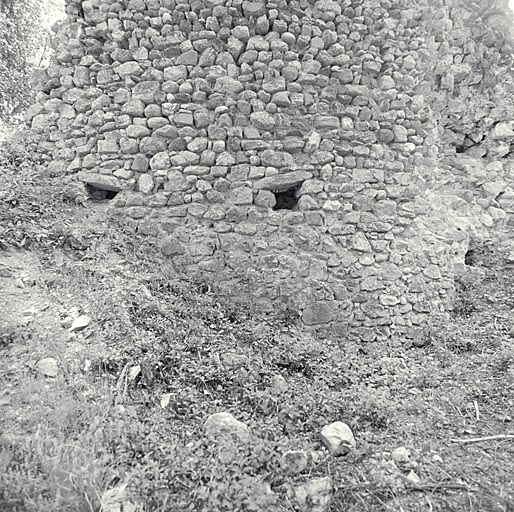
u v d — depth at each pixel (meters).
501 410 3.10
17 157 4.66
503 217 5.75
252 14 4.49
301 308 4.43
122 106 4.57
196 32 4.49
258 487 2.12
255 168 4.55
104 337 3.16
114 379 2.84
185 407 2.81
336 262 4.56
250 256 4.49
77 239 4.09
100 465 2.18
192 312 3.96
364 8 4.78
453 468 2.46
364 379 3.62
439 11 5.46
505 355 3.75
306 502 2.14
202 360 3.28
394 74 4.91
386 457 2.54
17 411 2.43
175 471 2.21
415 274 4.77
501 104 5.91
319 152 4.65
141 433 2.45
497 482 2.36
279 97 4.55
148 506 2.03
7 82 9.45
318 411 2.94
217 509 2.01
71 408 2.47
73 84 4.71
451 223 5.30
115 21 4.57
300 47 4.62
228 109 4.53
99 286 3.68
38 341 2.97
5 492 1.95
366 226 4.70
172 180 4.53
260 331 4.03
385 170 4.85
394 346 4.51
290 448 2.51
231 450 2.34
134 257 4.25
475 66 5.87
